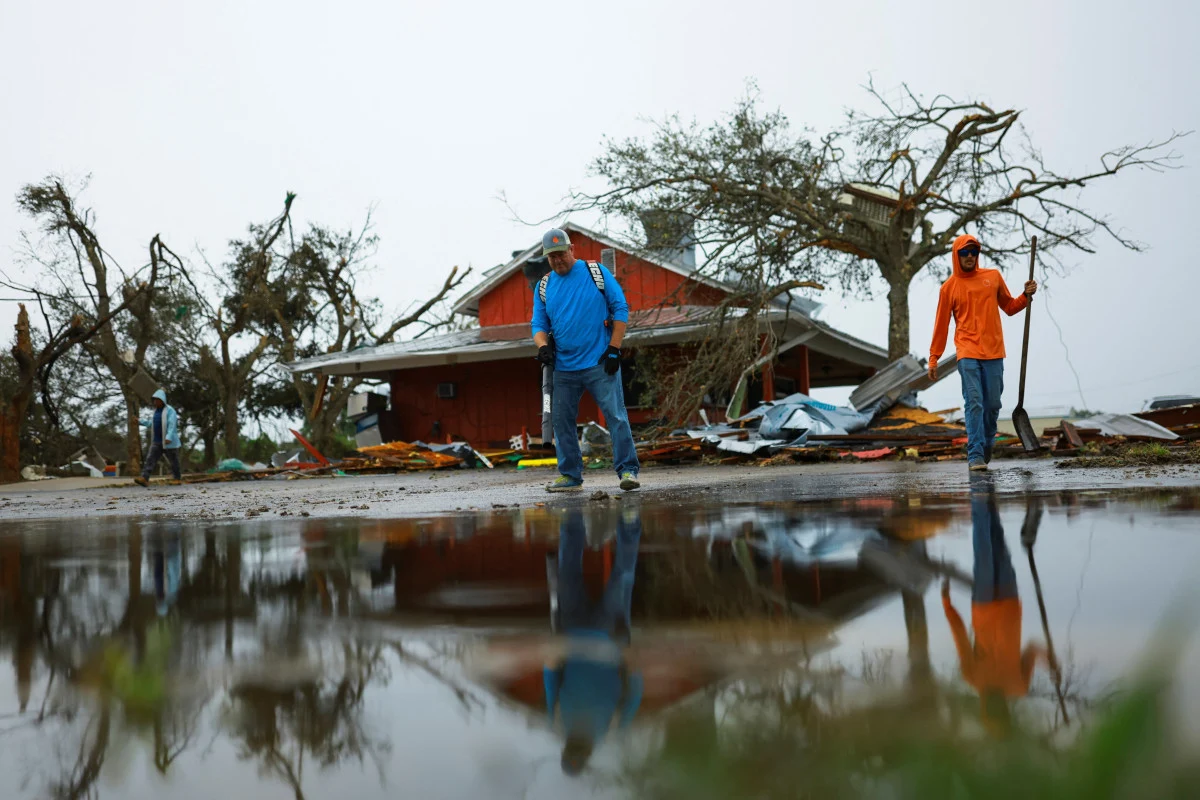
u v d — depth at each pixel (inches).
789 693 31.9
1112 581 57.5
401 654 44.0
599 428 508.4
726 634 45.4
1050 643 39.5
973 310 244.7
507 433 898.1
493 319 954.1
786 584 63.1
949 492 158.1
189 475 727.1
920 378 477.7
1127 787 16.1
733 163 667.4
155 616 60.1
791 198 676.7
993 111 652.1
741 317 644.7
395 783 24.8
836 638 42.9
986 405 249.6
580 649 43.4
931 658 37.2
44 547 121.3
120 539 130.3
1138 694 16.6
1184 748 19.2
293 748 28.7
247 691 36.9
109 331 1068.5
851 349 986.7
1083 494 137.5
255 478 690.8
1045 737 25.0
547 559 86.4
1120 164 637.3
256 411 1339.8
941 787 21.3
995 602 51.6
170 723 32.3
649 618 51.9
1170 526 88.6
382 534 121.4
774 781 22.6
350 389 1210.0
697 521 120.6
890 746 24.9
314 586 73.3
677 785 23.0
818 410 467.8
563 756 26.3
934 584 59.8
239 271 1290.6
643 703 31.8
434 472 599.8
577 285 220.4
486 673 38.8
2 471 873.5
